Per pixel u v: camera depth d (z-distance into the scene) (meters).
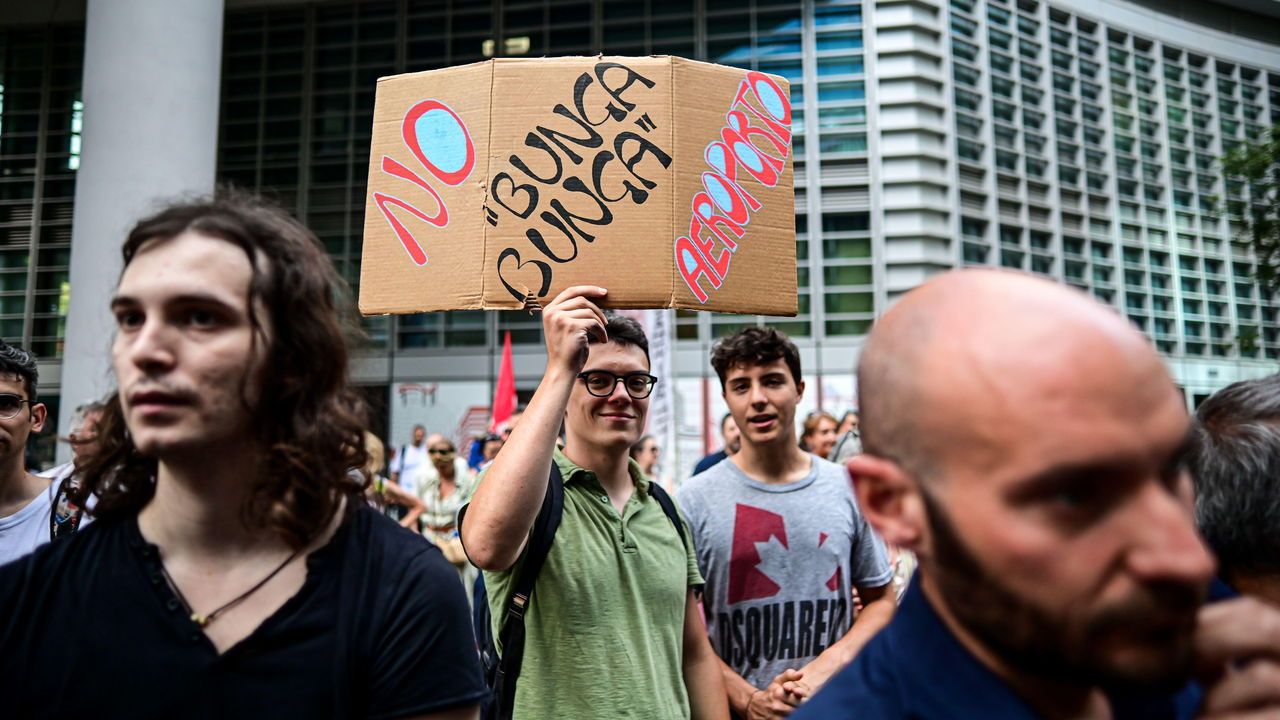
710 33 15.84
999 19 15.95
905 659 0.80
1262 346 16.83
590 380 2.29
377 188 2.18
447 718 1.12
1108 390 0.63
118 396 1.22
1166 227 16.66
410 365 15.95
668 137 2.13
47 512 2.56
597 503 2.23
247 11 16.89
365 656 1.09
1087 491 0.63
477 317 16.00
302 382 1.10
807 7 15.59
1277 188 11.09
